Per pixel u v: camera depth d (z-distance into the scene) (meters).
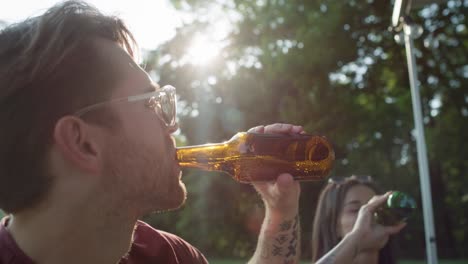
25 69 0.94
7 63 0.96
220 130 16.64
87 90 0.97
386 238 1.80
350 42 12.88
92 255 0.98
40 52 0.95
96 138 0.97
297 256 1.32
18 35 0.98
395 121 18.16
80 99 0.96
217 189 19.95
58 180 0.96
